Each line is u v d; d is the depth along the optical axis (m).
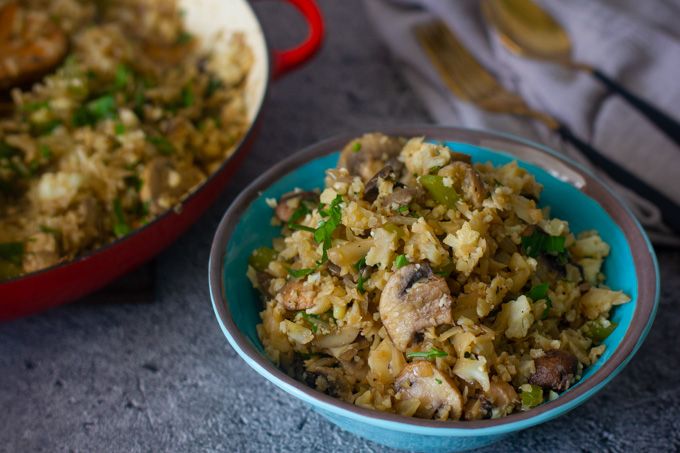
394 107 0.55
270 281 0.37
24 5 0.54
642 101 0.51
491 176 0.37
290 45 0.62
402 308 0.33
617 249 0.37
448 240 0.34
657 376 0.40
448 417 0.32
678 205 0.47
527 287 0.36
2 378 0.41
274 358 0.34
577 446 0.37
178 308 0.43
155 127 0.47
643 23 0.52
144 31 0.55
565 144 0.50
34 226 0.41
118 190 0.43
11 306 0.37
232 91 0.50
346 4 0.66
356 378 0.34
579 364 0.34
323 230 0.35
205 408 0.39
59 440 0.38
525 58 0.52
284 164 0.39
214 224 0.47
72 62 0.49
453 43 0.56
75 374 0.41
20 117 0.47
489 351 0.32
